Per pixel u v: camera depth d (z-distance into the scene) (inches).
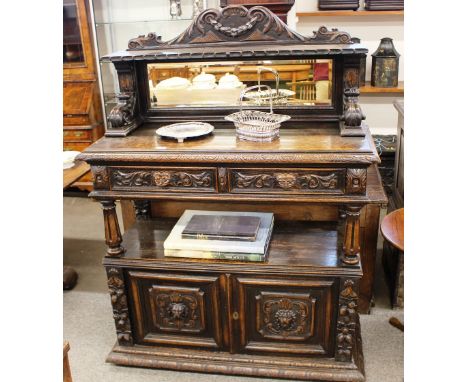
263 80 65.4
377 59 119.8
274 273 59.6
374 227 72.7
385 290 85.4
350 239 57.2
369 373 65.4
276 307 61.8
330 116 65.2
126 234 70.8
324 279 59.3
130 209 82.3
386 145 118.3
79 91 132.4
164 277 62.9
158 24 135.0
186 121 68.6
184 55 60.0
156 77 67.1
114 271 63.9
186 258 62.5
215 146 56.8
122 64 63.6
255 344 64.6
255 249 60.2
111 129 63.1
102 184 58.8
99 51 135.9
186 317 64.7
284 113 66.2
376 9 116.7
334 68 62.9
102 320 80.2
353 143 55.6
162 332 66.9
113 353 68.3
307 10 123.4
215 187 56.4
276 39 60.1
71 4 126.6
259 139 58.1
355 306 59.7
